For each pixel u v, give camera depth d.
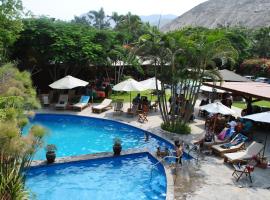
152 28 18.00
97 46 27.17
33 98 12.30
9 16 22.80
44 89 29.42
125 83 22.36
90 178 12.96
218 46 16.61
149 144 17.17
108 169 13.86
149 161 14.75
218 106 17.23
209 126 18.75
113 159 14.74
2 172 8.35
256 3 141.62
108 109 24.08
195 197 10.64
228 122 18.91
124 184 12.47
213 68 17.56
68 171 13.52
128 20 54.56
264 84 23.22
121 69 36.00
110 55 30.58
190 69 17.45
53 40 25.67
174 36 17.36
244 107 26.42
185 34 18.14
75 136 18.70
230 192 11.08
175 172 12.80
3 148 8.18
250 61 45.12
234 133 16.31
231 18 144.12
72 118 22.28
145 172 13.59
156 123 20.50
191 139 17.30
